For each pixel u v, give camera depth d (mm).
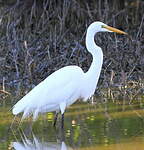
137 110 11609
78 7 18750
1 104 12727
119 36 17266
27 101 10422
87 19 18625
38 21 19141
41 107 10641
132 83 14102
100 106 12219
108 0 19453
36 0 19484
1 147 9211
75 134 9859
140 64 15062
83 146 8977
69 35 17797
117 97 13086
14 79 15055
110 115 11211
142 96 13070
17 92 13953
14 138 9844
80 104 12578
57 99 10742
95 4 19312
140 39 16578
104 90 13750
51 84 10719
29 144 9375
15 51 15797
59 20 18219
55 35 16500
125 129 9969
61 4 19312
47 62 15336
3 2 19734
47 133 10164
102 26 11195
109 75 14648
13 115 11602
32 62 15289
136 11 18672
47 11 18281
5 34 17641
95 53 11172
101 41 16344
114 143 9031
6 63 15875
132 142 9055
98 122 10633
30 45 16516
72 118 11164
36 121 11258
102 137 9461
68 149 8961
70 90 10867
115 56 15414
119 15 18672
